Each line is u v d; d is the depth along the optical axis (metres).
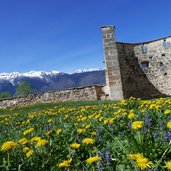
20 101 40.50
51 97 39.75
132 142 4.61
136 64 40.03
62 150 5.52
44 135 7.46
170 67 39.47
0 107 40.94
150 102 11.62
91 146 5.48
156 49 40.50
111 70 36.19
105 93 37.88
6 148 4.48
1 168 4.39
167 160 4.25
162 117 7.81
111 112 11.63
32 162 4.91
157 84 40.25
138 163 3.41
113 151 4.90
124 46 39.44
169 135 5.02
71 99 39.00
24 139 5.71
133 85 39.19
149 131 5.49
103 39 36.59
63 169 4.11
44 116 14.24
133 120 7.89
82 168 4.89
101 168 4.14
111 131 6.68
